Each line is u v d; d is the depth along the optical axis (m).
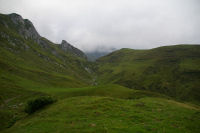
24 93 70.75
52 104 38.81
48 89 84.69
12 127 30.38
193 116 27.44
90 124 21.22
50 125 22.73
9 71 103.62
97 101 35.44
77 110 29.25
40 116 30.27
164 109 30.86
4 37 199.50
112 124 20.75
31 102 38.66
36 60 197.00
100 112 26.97
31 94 70.00
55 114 28.81
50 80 126.06
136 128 19.19
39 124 24.20
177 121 23.42
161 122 22.28
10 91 68.69
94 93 66.19
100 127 19.75
